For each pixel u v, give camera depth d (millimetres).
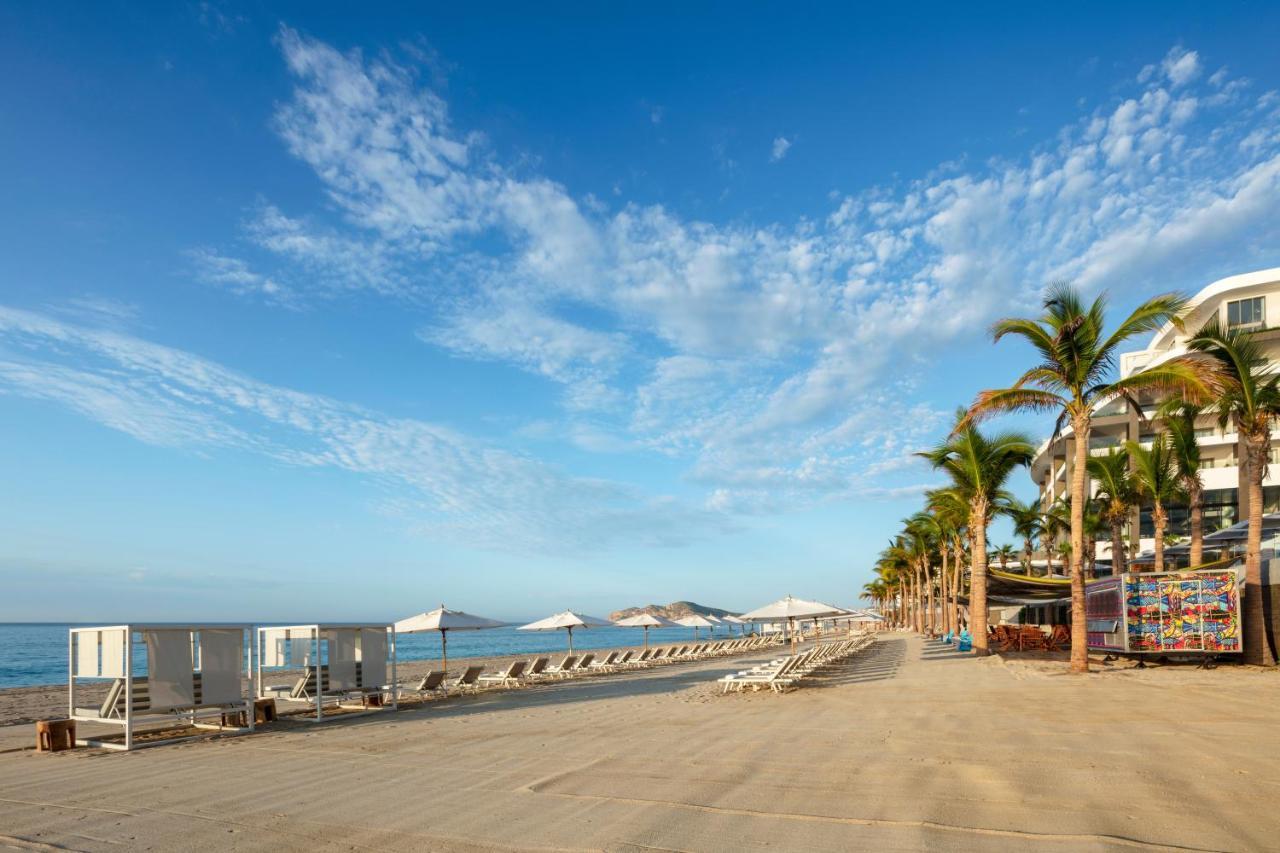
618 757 8258
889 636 55594
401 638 119250
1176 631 18172
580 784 6969
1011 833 5105
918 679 17062
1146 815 5438
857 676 18828
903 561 62250
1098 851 4730
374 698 15203
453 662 38438
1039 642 27922
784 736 9336
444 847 5273
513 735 10367
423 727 11727
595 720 11750
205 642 11547
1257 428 17953
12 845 5691
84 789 7695
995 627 31703
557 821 5762
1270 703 11070
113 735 11594
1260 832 5023
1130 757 7344
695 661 31703
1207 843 4824
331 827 5871
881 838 5086
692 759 7988
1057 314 16781
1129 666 18656
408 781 7477
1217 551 31297
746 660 31344
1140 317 15898
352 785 7402
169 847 5516
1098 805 5711
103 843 5664
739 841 5133
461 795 6754
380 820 6016
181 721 12906
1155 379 15922
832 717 10984
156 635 10984
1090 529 38750
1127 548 47969
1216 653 17953
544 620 27422
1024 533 46156
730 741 9094
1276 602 17844
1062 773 6746
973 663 21703
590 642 106875
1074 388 16938
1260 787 6137
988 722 9805
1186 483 27312
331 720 13109
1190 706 10844
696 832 5355
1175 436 26297
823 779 6812
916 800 5980
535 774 7520
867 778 6789
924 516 39750
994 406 17344
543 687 19672
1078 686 14000
